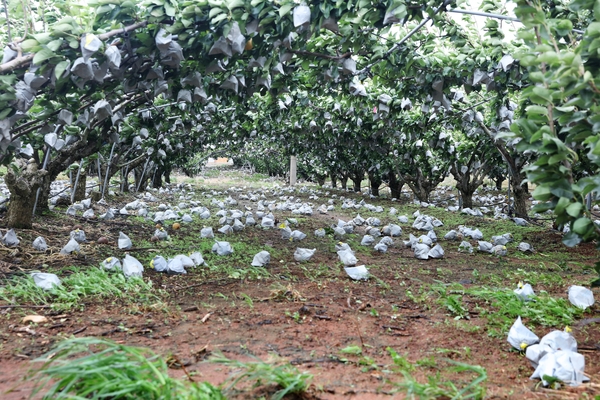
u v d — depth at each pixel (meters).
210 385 2.15
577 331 3.46
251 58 5.29
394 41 5.95
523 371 2.77
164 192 16.69
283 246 7.11
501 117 6.81
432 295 4.48
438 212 12.42
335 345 3.13
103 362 2.19
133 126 8.84
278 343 3.14
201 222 9.34
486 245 6.98
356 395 2.35
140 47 4.53
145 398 2.05
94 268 4.72
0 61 4.41
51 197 11.60
